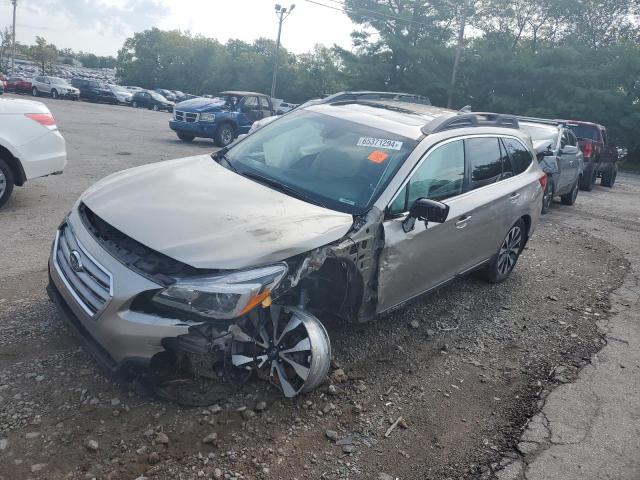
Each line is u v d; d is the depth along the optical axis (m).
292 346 3.69
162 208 3.65
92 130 18.33
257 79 72.69
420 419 3.83
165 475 3.00
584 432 3.86
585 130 17.58
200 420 3.43
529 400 4.21
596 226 11.07
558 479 3.38
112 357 3.30
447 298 5.96
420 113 5.49
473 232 5.33
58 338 4.10
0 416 3.24
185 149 16.09
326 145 4.74
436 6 45.09
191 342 3.20
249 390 3.77
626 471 3.50
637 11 44.62
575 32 45.88
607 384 4.54
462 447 3.60
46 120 7.45
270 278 3.29
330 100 5.89
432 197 4.74
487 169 5.64
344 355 4.47
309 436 3.48
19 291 4.85
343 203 4.18
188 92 99.75
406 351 4.71
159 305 3.18
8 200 7.85
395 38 43.84
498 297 6.20
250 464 3.17
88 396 3.50
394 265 4.31
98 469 2.97
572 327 5.62
